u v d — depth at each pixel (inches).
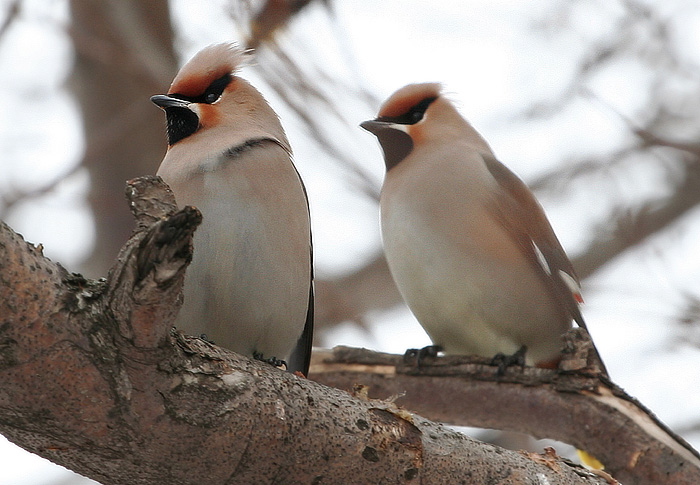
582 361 424.8
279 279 378.6
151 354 242.2
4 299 230.1
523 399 433.7
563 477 302.8
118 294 234.4
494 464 294.5
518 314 490.9
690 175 657.6
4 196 544.7
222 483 265.3
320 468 273.4
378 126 525.3
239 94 421.7
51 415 241.3
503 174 511.5
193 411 253.8
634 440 411.5
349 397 283.0
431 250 490.0
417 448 283.4
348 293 674.2
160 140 584.1
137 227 240.8
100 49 538.0
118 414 245.1
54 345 235.6
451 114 535.8
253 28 459.2
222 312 379.6
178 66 544.7
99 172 578.6
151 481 262.8
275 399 266.5
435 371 451.8
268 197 377.4
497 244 490.0
